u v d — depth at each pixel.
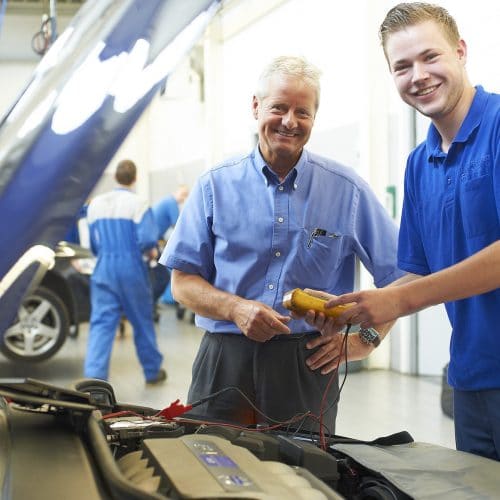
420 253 1.84
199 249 1.97
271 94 1.81
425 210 1.75
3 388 1.34
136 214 5.24
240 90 8.39
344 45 6.15
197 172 10.05
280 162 1.89
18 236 0.97
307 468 1.25
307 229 1.92
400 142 5.76
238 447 1.16
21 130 1.01
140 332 5.31
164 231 8.45
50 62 1.09
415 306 1.46
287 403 1.90
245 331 1.79
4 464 1.12
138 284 5.29
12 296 0.98
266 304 1.92
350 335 1.95
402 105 5.71
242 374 1.92
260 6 7.56
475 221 1.61
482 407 1.68
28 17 9.38
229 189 1.95
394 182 5.86
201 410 1.97
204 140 9.62
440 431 4.15
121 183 5.40
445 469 1.28
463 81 1.62
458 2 4.94
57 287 6.14
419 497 1.16
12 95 11.45
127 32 1.03
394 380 5.55
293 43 7.06
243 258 1.94
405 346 5.75
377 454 1.35
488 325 1.62
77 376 5.64
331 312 1.52
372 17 5.79
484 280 1.43
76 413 1.32
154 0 1.04
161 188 11.77
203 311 1.91
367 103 5.86
